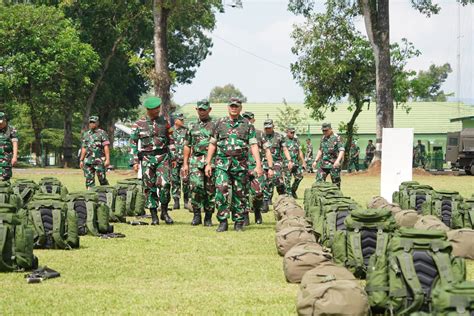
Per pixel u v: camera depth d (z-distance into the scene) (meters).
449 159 51.31
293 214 15.80
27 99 61.28
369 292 7.96
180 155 20.39
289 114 76.19
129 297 8.98
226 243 13.65
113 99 67.56
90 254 12.23
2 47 58.06
